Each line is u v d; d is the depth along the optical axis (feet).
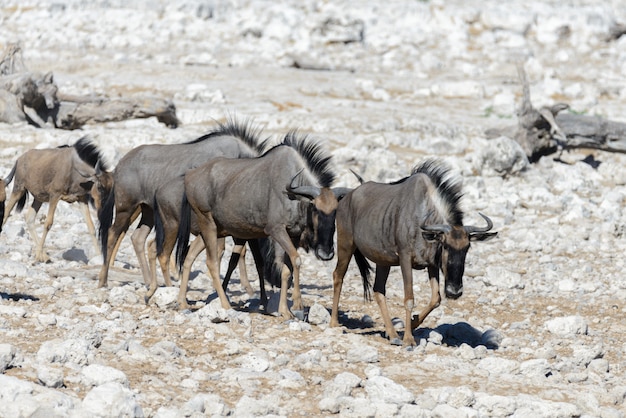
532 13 636.48
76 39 569.64
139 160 166.91
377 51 583.58
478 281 196.95
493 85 497.05
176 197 154.30
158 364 112.57
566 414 103.35
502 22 629.92
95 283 171.01
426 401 102.78
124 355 113.91
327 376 114.42
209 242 148.77
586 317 169.07
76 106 349.61
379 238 133.28
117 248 186.50
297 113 383.24
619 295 185.68
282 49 569.23
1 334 119.75
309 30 599.57
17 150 302.45
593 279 202.90
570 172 327.26
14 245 209.46
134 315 141.18
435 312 166.81
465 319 164.25
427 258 129.18
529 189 298.97
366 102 434.71
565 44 617.21
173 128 354.95
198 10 634.02
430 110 427.74
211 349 122.31
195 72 488.44
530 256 226.79
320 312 144.77
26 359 106.11
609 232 249.75
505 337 148.36
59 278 169.07
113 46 574.15
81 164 199.31
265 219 142.20
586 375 121.60
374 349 122.11
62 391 98.17
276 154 142.00
